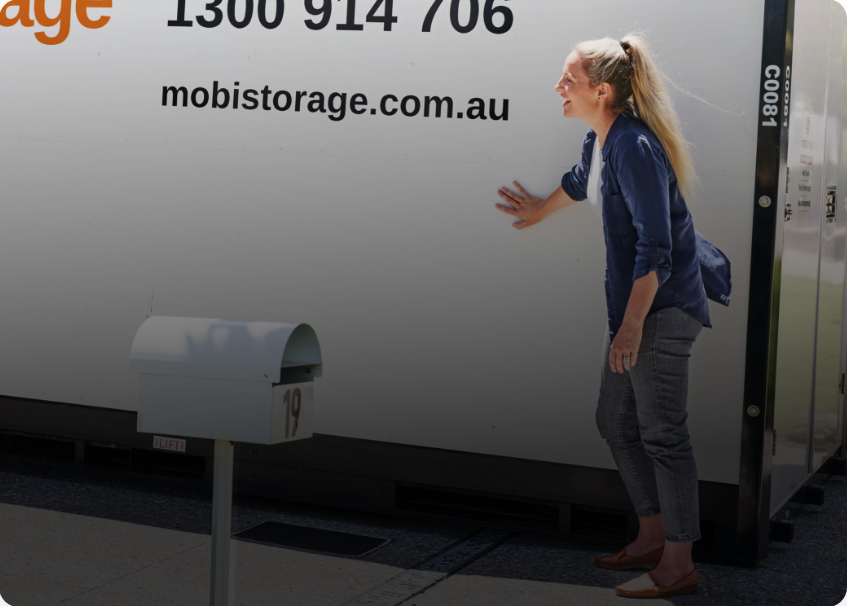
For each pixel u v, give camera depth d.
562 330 4.13
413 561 4.03
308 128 4.41
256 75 4.46
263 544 4.18
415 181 4.27
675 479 3.69
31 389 5.00
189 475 4.92
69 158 4.80
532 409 4.20
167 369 2.69
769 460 3.99
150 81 4.64
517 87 4.09
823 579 3.89
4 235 4.95
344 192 4.38
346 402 4.48
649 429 3.72
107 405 4.88
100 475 5.20
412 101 4.25
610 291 3.88
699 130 3.84
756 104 3.77
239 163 4.53
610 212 3.82
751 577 3.89
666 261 3.65
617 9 3.91
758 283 3.82
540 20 4.03
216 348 2.66
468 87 4.16
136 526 4.39
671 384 3.70
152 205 4.68
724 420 3.93
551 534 4.27
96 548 4.08
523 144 4.10
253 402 2.63
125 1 4.65
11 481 5.02
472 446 4.31
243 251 4.55
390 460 4.43
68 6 4.74
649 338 3.69
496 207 4.17
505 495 4.28
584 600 3.61
